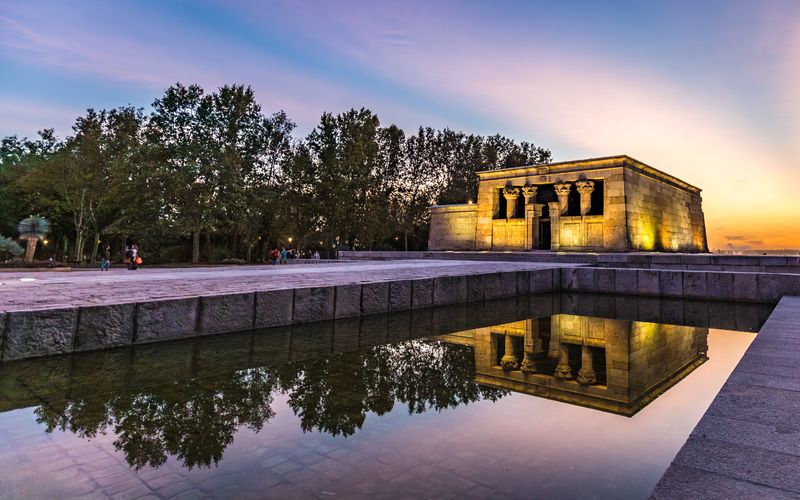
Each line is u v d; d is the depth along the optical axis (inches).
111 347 270.8
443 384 199.0
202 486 104.5
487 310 486.0
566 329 366.0
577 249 1363.2
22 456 122.0
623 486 103.7
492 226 1583.4
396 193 2539.4
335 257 2246.6
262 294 346.3
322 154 2181.3
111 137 1846.7
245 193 2076.8
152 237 1998.0
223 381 202.5
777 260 746.2
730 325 388.8
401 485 104.4
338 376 212.5
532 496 98.5
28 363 233.0
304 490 101.9
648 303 546.3
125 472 112.0
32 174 1651.1
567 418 154.2
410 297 468.4
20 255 1701.5
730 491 89.5
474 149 2613.2
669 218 1576.0
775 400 147.1
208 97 2063.2
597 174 1346.0
